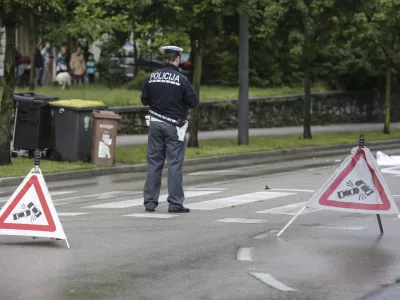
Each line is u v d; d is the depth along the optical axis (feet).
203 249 52.65
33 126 116.98
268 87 232.94
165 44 211.00
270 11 156.46
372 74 231.91
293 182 94.99
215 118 194.80
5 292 41.37
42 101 116.57
